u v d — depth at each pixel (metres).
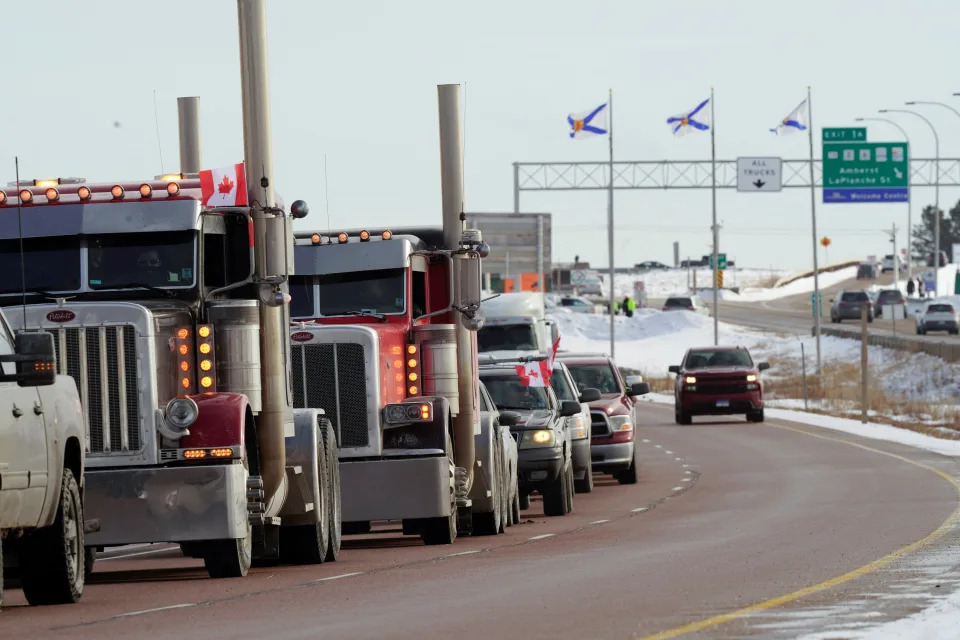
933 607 37.78
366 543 68.94
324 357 65.06
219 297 52.97
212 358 51.25
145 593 46.84
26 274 52.22
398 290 69.75
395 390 67.50
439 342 68.06
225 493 49.47
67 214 52.34
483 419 70.50
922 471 106.31
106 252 52.25
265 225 52.31
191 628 37.12
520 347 129.38
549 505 83.12
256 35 52.84
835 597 40.69
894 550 54.91
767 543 59.50
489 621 37.38
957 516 71.12
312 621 38.09
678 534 66.00
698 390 172.25
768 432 158.00
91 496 49.34
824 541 59.69
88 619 39.59
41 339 39.84
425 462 64.44
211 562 50.75
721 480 105.19
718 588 43.81
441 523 65.50
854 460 119.19
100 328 49.50
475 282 68.50
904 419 181.25
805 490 92.81
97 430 49.50
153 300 51.56
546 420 82.75
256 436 52.09
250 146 52.66
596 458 104.44
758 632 34.22
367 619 38.31
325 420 58.69
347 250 70.06
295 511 55.56
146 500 49.38
